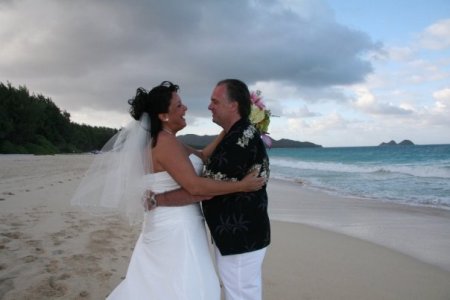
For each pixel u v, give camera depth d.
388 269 4.88
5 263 4.15
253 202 2.67
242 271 2.70
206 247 2.87
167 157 2.69
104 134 84.38
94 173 2.99
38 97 61.75
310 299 3.88
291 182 17.34
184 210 2.79
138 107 2.82
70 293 3.54
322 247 5.88
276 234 6.74
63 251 4.66
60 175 14.80
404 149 70.19
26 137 48.97
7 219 6.13
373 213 9.09
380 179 18.19
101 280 3.86
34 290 3.54
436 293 4.13
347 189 14.25
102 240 5.26
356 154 59.84
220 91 2.73
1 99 45.47
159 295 2.70
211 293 2.75
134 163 2.80
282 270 4.75
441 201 11.01
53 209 7.20
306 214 8.98
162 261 2.74
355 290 4.16
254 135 2.68
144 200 2.78
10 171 16.12
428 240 6.45
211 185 2.59
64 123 64.81
